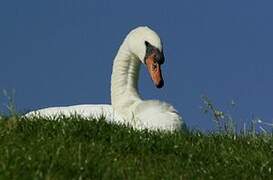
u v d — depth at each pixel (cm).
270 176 1617
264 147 1778
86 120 1753
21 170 1387
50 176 1383
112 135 1695
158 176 1512
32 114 1853
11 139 1588
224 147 1759
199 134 1861
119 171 1488
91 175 1445
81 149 1563
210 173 1581
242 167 1638
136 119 2138
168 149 1708
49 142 1581
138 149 1672
